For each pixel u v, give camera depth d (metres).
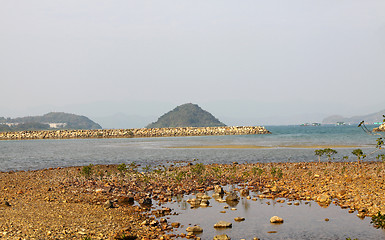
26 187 29.86
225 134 194.25
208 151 72.25
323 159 52.50
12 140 162.38
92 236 16.56
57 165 52.12
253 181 32.88
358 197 24.36
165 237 17.23
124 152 75.06
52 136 186.38
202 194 26.97
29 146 107.00
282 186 30.02
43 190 28.52
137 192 28.47
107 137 182.62
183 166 46.41
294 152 65.50
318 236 17.53
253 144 93.44
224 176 36.50
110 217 20.30
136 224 19.22
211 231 18.56
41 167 49.75
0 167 50.09
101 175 37.69
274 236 17.66
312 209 22.67
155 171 39.28
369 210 21.55
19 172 41.38
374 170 35.41
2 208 21.47
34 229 17.05
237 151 70.75
